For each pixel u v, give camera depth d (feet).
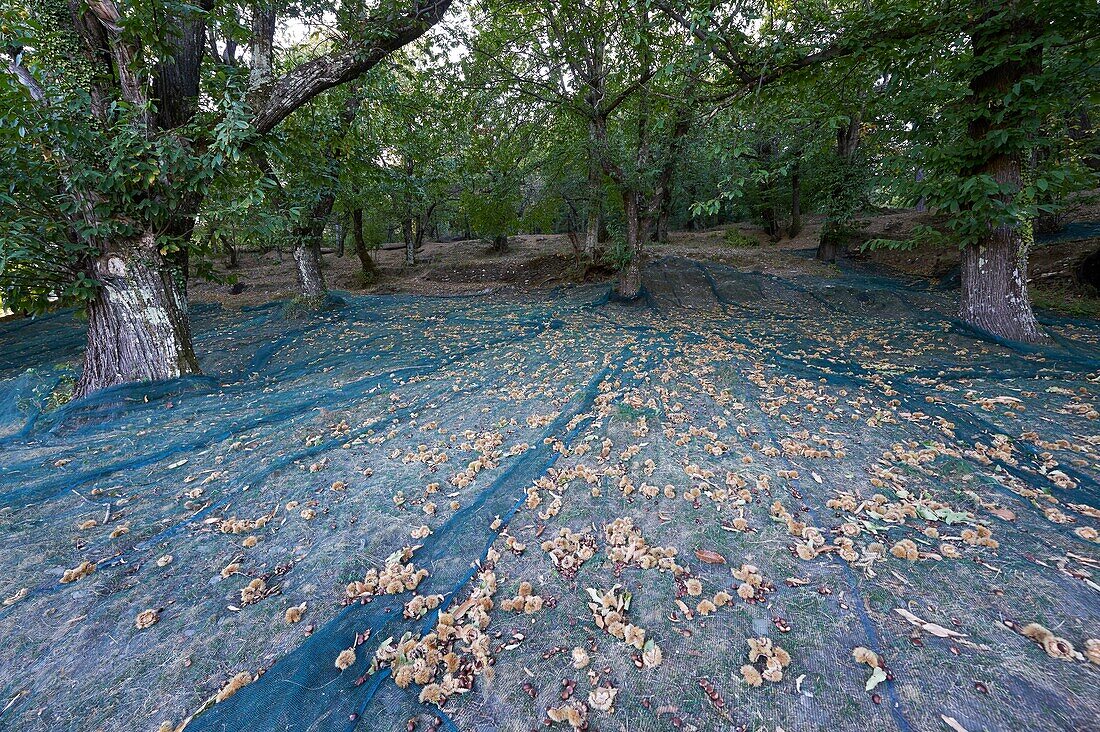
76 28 13.80
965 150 15.06
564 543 6.79
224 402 14.35
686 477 8.39
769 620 5.20
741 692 4.38
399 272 54.29
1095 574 5.49
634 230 32.81
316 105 23.98
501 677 4.69
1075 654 4.45
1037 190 14.03
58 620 5.77
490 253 61.36
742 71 14.67
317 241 31.40
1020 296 17.24
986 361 15.05
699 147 26.81
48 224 12.71
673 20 15.70
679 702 4.34
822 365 15.47
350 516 7.87
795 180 50.26
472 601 5.75
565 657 4.90
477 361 18.24
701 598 5.62
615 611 5.45
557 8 23.91
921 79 15.85
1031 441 9.05
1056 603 5.11
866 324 23.13
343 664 4.86
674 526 7.07
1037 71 14.56
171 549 7.20
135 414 13.44
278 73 21.11
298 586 6.26
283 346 23.80
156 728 4.37
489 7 24.22
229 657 5.15
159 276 15.34
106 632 5.57
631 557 6.41
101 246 14.28
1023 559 5.85
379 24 15.85
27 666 5.13
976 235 16.74
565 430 10.73
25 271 12.87
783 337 20.80
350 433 11.39
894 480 8.01
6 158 11.73
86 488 9.16
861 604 5.32
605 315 29.14
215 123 13.96
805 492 7.77
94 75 13.75
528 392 13.79
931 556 6.01
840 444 9.53
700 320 26.66
